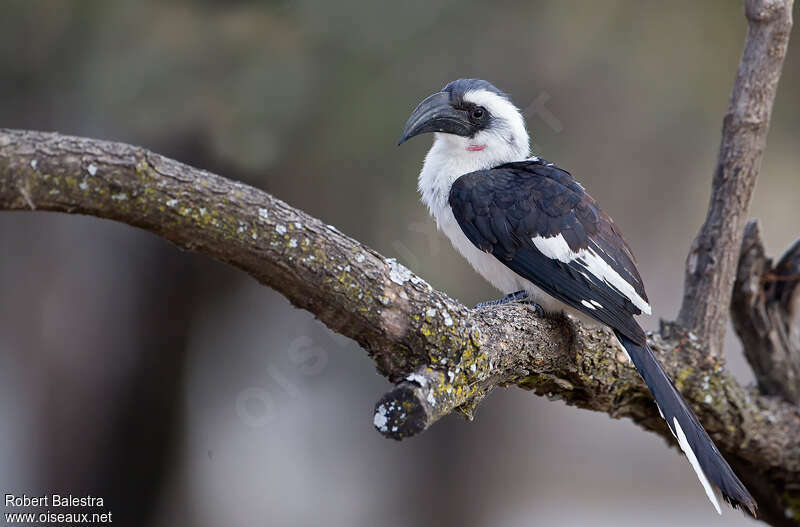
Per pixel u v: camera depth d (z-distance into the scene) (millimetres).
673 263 19078
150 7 10383
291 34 10391
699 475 5988
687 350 7176
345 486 17422
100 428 14273
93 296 14609
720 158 7258
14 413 16047
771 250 13805
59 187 4355
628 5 11242
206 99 10344
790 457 7574
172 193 4613
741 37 11383
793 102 11953
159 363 14141
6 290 15336
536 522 19250
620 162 12484
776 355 7715
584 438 22719
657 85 11641
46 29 10406
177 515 14414
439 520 16734
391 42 10523
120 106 10391
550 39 11203
